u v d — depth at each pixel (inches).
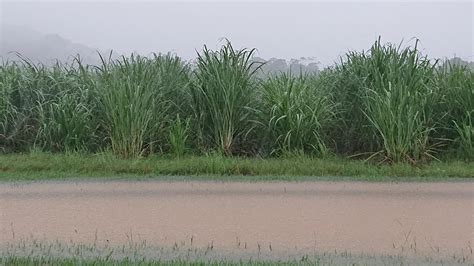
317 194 244.2
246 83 357.1
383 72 353.7
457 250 167.6
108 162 301.4
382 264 155.4
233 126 349.4
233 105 346.9
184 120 358.6
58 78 389.4
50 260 154.6
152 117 339.9
